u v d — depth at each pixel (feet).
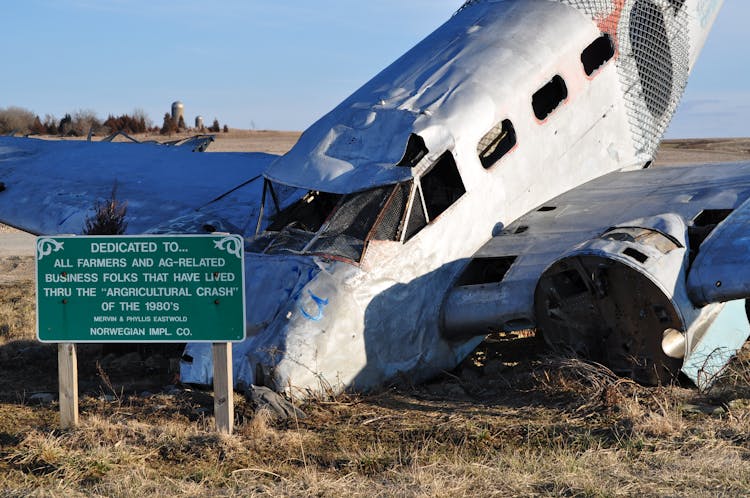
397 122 33.22
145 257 25.20
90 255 25.36
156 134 254.47
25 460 22.68
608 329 28.94
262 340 28.27
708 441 22.76
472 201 33.19
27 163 54.60
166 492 20.24
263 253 31.55
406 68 37.52
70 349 25.49
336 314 28.58
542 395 28.53
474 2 43.29
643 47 43.57
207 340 24.86
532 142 36.42
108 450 23.00
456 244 32.42
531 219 34.96
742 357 33.60
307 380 27.71
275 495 19.89
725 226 29.12
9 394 30.83
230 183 48.93
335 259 29.84
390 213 30.94
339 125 34.53
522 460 22.00
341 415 26.84
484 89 35.32
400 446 23.80
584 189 38.06
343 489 20.17
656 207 32.81
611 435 24.04
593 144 39.93
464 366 33.99
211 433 24.48
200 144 61.05
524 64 37.27
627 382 28.04
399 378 30.35
